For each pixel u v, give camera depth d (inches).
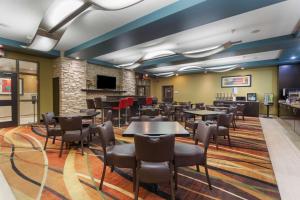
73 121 131.8
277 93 365.1
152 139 67.7
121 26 174.7
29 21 168.4
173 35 203.3
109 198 81.7
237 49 235.8
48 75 290.7
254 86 393.7
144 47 252.4
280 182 97.1
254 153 144.1
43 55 271.4
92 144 164.4
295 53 278.5
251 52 246.8
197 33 197.5
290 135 206.4
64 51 275.7
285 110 279.3
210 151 148.3
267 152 146.7
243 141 180.4
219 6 119.9
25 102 273.7
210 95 455.2
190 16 135.4
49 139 180.4
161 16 139.4
